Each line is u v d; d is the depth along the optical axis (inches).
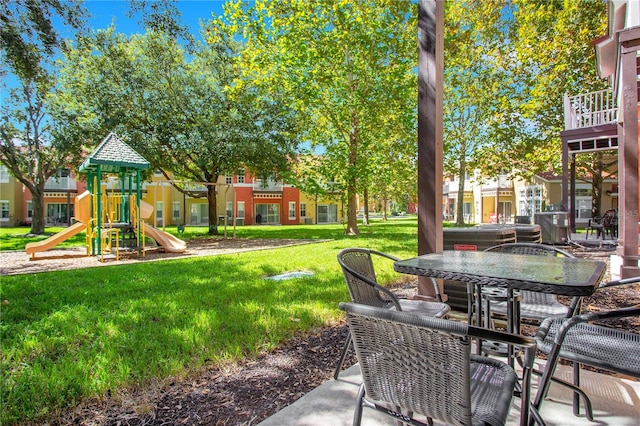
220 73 563.2
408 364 44.1
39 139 623.2
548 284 54.2
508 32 565.6
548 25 485.4
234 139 561.3
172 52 519.8
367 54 440.1
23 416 70.9
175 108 538.6
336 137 554.3
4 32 236.8
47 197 1025.5
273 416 70.3
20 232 727.7
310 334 117.1
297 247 395.9
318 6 440.8
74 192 1053.2
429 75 121.3
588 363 56.6
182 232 686.5
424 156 122.5
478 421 41.5
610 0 253.8
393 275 204.8
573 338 65.5
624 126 181.8
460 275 63.2
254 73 497.4
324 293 167.2
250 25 459.5
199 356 97.5
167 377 87.0
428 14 121.2
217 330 117.0
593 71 461.4
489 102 611.2
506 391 47.6
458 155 743.7
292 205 1264.8
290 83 462.3
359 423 51.8
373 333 46.3
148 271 245.8
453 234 129.4
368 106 445.4
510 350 72.2
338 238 502.3
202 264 275.0
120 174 411.8
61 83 511.2
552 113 519.2
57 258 347.9
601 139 378.3
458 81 642.2
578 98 439.8
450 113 721.6
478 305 78.0
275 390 82.2
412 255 293.1
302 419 69.0
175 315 134.8
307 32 443.8
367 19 447.5
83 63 490.9
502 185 999.0
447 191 1334.9
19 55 247.1
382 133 511.5
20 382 83.2
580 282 54.4
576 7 449.1
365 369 48.3
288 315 132.3
